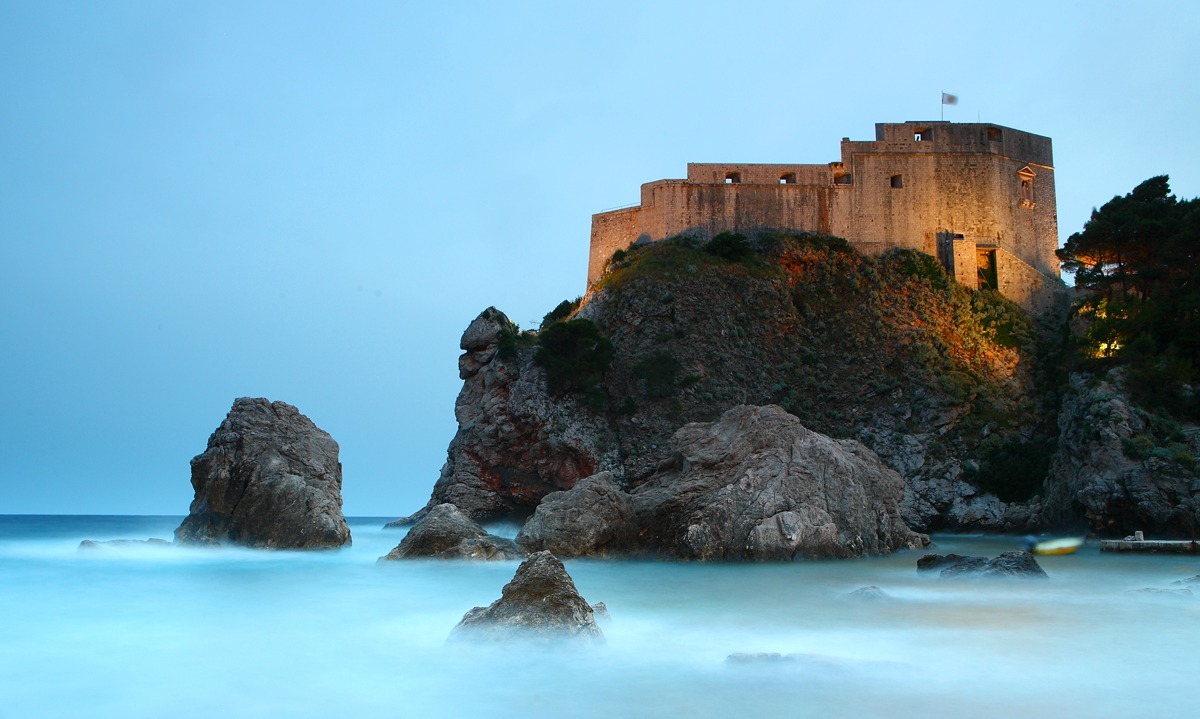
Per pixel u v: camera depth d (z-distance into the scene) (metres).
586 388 72.00
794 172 87.12
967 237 86.12
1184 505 46.03
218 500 38.91
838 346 77.75
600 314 78.94
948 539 56.47
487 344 76.00
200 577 29.44
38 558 36.22
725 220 85.94
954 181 87.25
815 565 34.00
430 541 33.94
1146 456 48.34
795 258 83.00
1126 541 42.38
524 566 18.55
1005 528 61.81
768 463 38.19
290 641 18.34
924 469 67.81
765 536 35.28
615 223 89.25
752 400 73.12
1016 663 15.97
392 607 23.14
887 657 16.61
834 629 19.61
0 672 15.64
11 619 21.08
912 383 73.56
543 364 72.50
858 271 82.88
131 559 35.56
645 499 38.69
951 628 19.66
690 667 15.67
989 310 79.69
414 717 12.83
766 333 77.50
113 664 16.22
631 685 14.45
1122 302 64.00
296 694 14.09
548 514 36.78
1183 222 61.78
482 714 12.95
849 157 87.56
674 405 71.56
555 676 15.12
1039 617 21.23
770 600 24.41
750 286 79.44
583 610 17.77
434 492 76.12
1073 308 75.12
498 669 15.62
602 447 69.44
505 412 72.44
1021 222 88.44
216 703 13.59
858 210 86.44
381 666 15.92
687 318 76.56
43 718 12.88
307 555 36.84
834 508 37.88
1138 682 14.57
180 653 17.12
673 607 23.08
